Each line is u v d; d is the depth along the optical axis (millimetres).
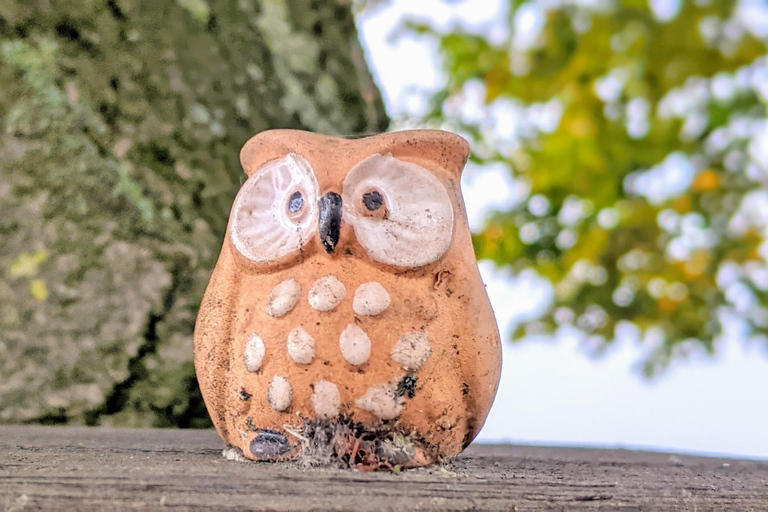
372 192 408
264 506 353
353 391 402
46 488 362
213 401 417
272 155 421
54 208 556
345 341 402
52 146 559
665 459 479
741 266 602
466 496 371
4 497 356
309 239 406
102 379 545
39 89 562
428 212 411
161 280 559
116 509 351
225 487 366
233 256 417
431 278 410
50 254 552
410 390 403
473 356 410
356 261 408
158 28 579
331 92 640
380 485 376
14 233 552
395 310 404
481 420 415
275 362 406
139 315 552
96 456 413
